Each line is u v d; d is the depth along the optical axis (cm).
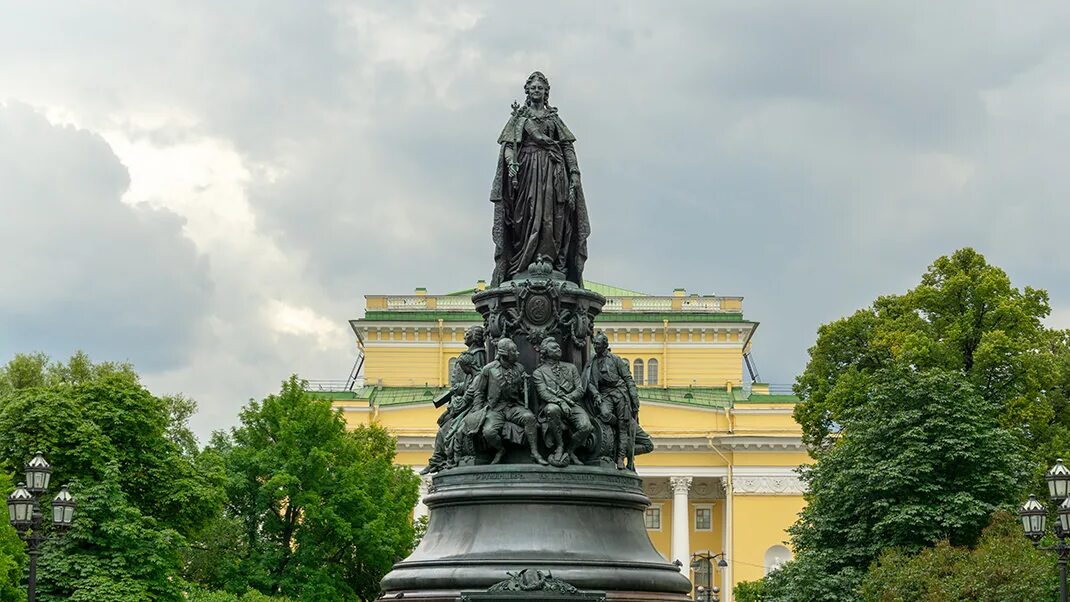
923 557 4462
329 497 6688
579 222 2889
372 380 11825
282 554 6619
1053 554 4431
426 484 11112
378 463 7244
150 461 5212
